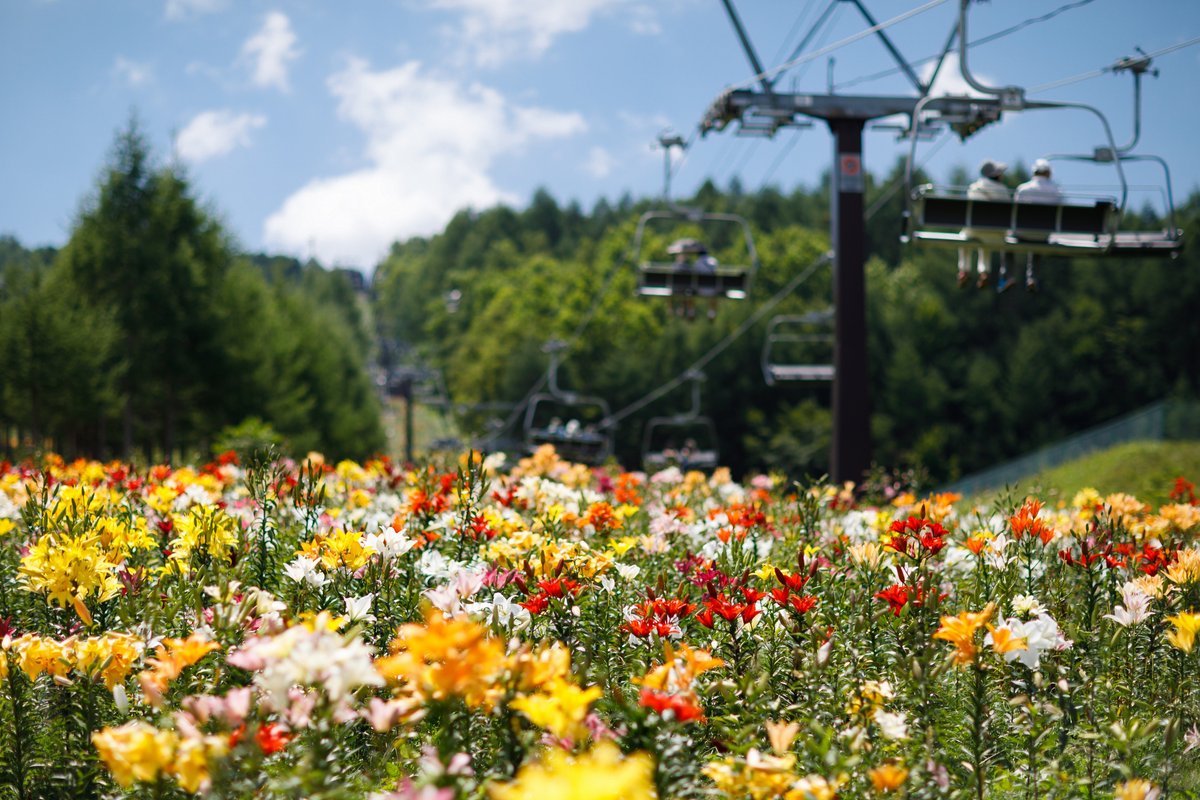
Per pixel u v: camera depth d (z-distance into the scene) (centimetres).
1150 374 6512
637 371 7438
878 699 319
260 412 4547
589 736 255
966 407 6612
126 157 4438
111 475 716
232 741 235
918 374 6706
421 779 238
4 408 3825
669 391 7344
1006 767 351
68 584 367
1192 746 363
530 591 405
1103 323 6675
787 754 296
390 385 5462
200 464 1059
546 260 12506
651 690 265
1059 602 463
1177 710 386
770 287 9112
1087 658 414
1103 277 6856
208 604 424
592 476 912
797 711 336
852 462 1477
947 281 7225
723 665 370
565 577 405
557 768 245
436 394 11588
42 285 3906
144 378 4209
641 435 7331
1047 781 332
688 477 905
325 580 412
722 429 7306
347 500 703
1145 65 970
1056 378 6575
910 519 469
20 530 541
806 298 8800
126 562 466
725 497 888
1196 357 6544
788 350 7325
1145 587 417
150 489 658
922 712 354
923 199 962
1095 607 443
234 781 243
